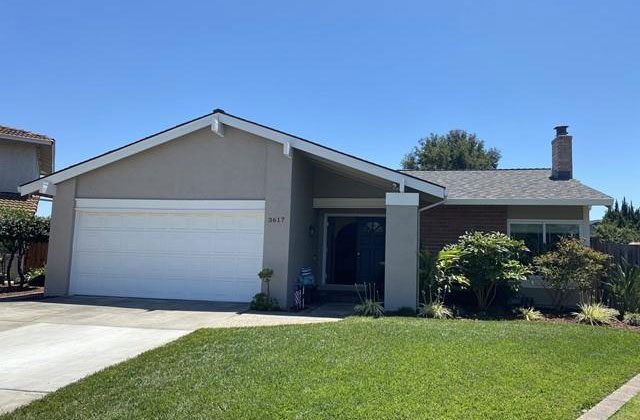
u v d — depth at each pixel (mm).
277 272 12930
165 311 11797
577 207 14641
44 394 5980
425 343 8094
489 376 6371
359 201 15453
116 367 6926
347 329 9273
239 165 13523
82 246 14445
